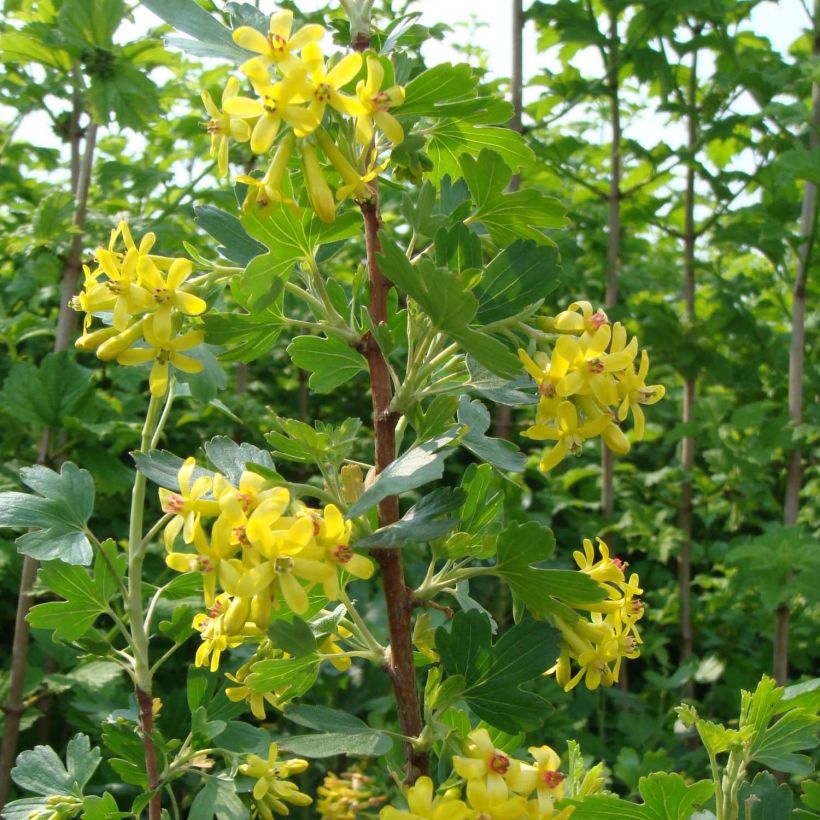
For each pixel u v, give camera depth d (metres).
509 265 0.28
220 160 0.27
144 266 0.27
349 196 0.28
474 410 0.30
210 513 0.26
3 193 0.64
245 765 0.33
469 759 0.26
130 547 0.34
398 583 0.28
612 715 0.57
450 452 0.26
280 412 0.68
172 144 0.67
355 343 0.28
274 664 0.28
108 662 0.46
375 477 0.28
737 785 0.31
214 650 0.28
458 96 0.28
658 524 0.60
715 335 0.63
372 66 0.26
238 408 0.61
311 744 0.26
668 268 0.86
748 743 0.30
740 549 0.48
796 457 0.55
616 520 0.63
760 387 0.64
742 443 0.58
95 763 0.34
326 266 0.67
